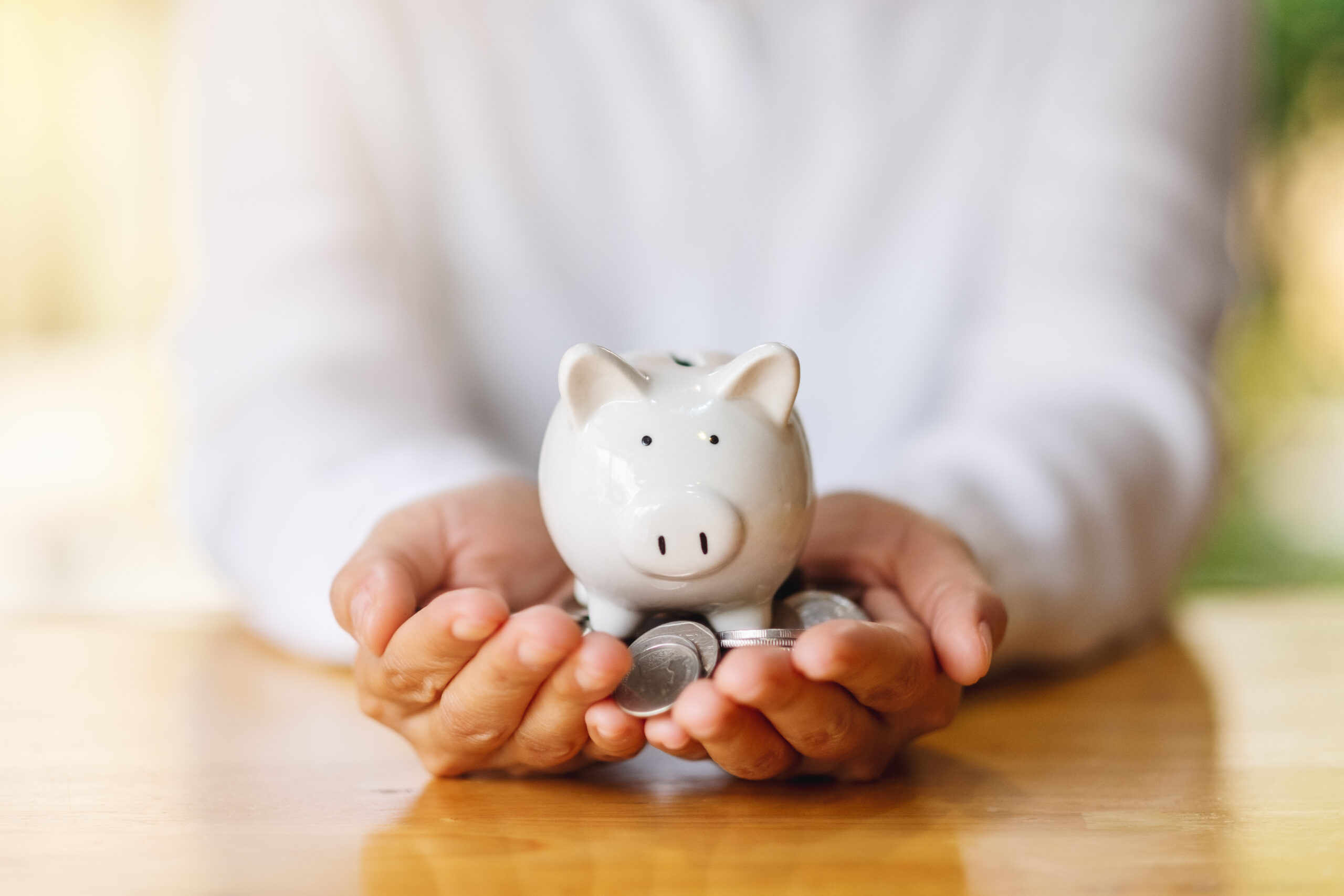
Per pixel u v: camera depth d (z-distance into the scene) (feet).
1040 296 3.55
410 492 2.62
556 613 1.65
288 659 3.17
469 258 4.18
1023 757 2.15
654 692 1.71
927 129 4.17
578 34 4.18
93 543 10.93
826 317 4.19
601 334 4.27
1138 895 1.46
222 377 3.33
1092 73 3.96
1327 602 4.02
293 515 2.85
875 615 2.06
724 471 1.78
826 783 1.98
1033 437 2.87
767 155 4.17
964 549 2.12
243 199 3.76
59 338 14.11
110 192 14.02
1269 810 1.83
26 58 13.52
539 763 1.89
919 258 4.15
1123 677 2.87
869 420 4.20
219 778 2.06
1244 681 2.83
